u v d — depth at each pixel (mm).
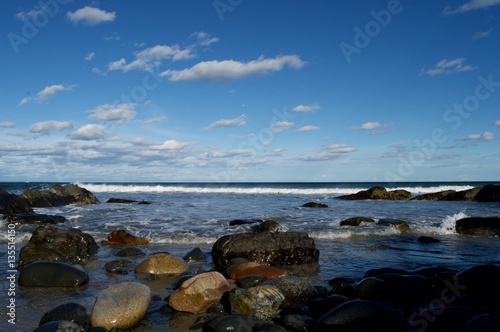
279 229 13055
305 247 9141
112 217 16516
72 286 7047
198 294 5793
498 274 5918
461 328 4359
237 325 4969
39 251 9008
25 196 20828
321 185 81438
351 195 30438
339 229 13461
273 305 5652
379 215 17906
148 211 19062
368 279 6211
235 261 8531
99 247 10945
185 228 13570
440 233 13430
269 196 32719
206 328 5102
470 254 10055
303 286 6246
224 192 39562
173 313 5719
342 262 9172
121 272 8086
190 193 37438
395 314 4957
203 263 9164
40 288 6926
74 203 23656
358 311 4918
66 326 4586
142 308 5344
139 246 11023
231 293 5707
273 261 8836
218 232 12789
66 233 9727
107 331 4812
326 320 4875
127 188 40781
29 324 5281
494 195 26891
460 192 28891
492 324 4121
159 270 8102
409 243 11578
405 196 29984
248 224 14242
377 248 10766
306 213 18578
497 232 13156
